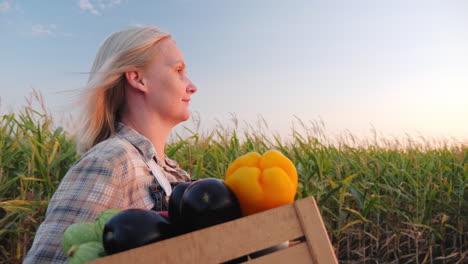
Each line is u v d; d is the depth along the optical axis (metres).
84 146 1.52
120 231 0.71
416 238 4.50
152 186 1.32
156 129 1.49
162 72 1.46
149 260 0.64
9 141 3.65
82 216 1.11
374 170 5.23
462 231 4.92
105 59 1.52
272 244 0.70
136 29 1.51
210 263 0.66
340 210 4.35
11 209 3.01
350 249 4.81
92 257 0.74
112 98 1.49
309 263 0.70
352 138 6.17
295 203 0.73
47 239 1.07
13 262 3.13
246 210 0.80
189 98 1.54
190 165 4.03
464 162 5.32
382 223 4.95
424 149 6.83
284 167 0.87
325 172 4.50
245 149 5.06
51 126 4.04
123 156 1.26
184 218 0.75
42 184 3.29
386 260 4.59
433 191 4.67
